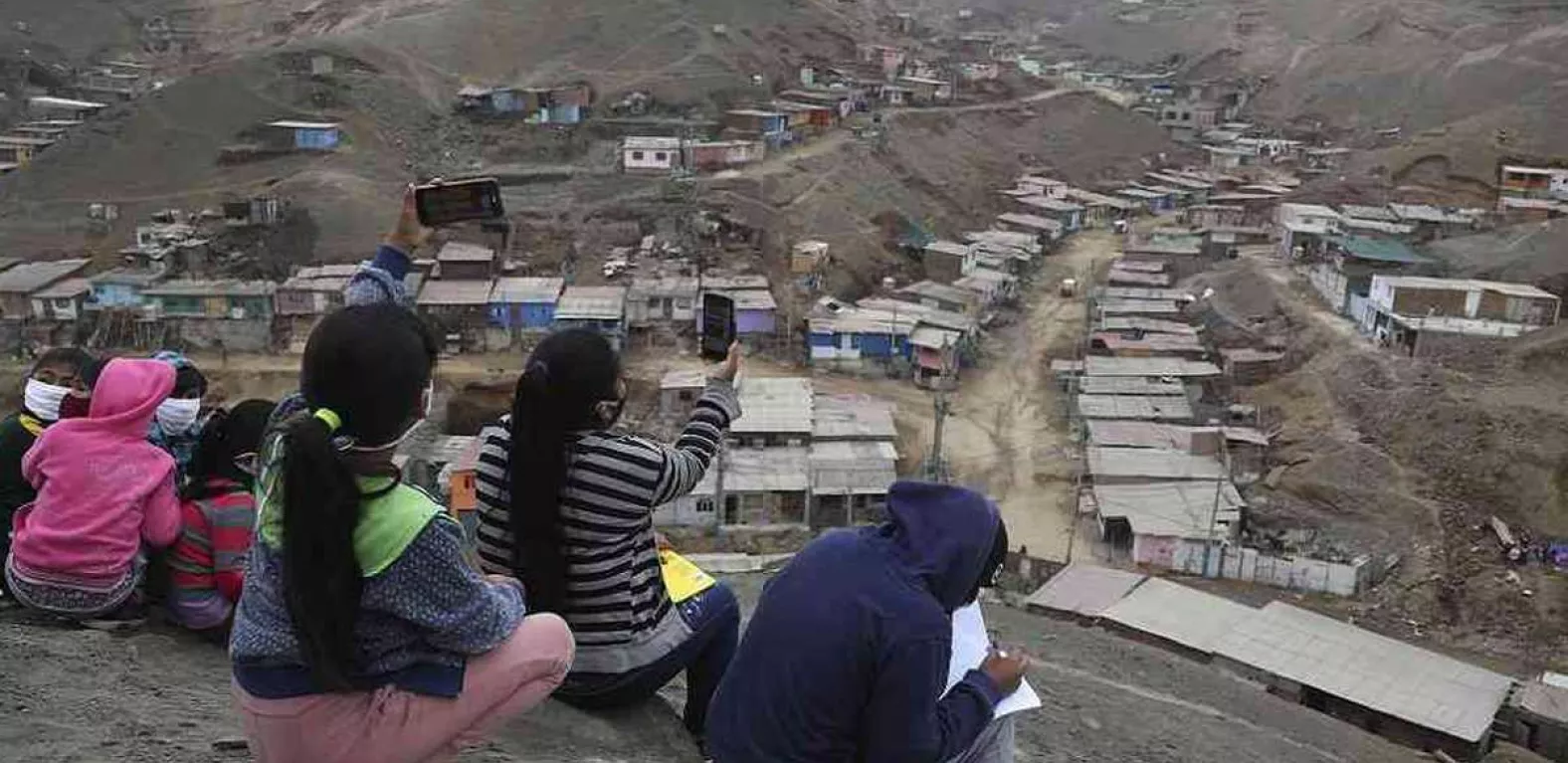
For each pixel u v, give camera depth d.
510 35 85.56
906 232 67.25
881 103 89.62
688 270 56.62
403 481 4.43
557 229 60.53
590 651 6.13
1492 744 20.97
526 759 5.98
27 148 74.25
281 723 4.27
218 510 7.05
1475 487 35.75
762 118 73.06
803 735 4.20
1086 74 116.88
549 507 5.80
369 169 66.31
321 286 50.94
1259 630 23.25
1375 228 59.25
